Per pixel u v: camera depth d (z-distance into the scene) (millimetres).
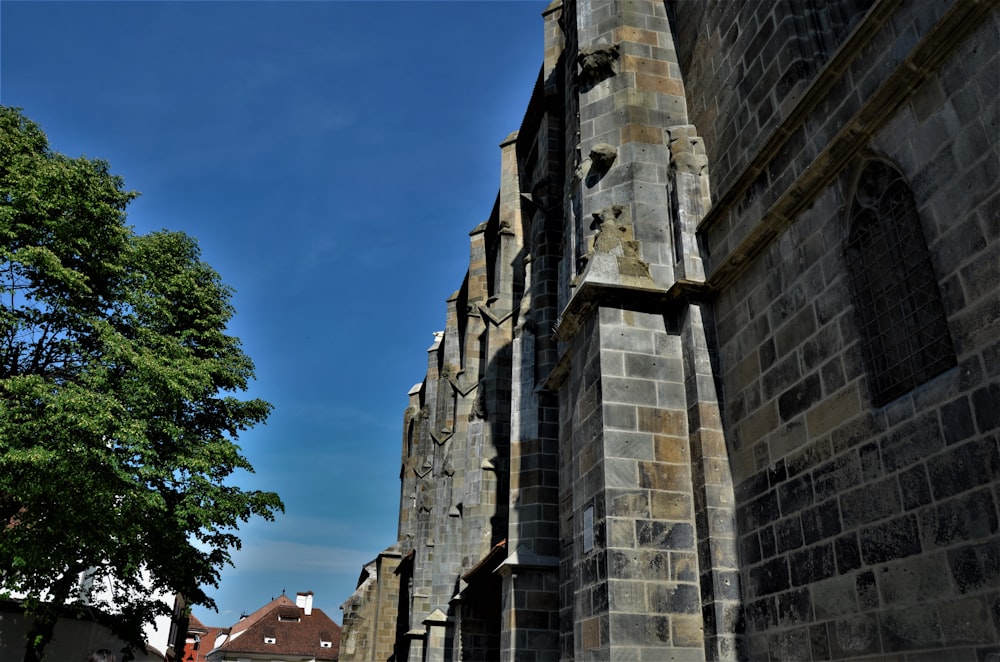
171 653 50219
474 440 27359
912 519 7297
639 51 15234
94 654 9086
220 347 26422
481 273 35656
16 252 18688
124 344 20031
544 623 18000
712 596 10359
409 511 51625
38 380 17797
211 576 24453
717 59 13422
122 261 22297
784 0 11242
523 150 31375
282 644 91312
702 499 10977
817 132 9719
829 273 9180
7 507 20078
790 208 9953
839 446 8602
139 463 19562
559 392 17125
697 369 11680
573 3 18906
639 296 12570
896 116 8055
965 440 6738
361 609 54375
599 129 14922
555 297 23062
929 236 7426
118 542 20391
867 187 8719
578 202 14930
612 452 11445
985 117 6809
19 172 20109
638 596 10609
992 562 6293
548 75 26016
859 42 8859
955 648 6605
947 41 7234
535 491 20578
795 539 9258
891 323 8023
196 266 27281
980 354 6664
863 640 7812
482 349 33500
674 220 13180
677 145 13633
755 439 10484
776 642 9406
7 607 25422
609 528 10969
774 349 10250
